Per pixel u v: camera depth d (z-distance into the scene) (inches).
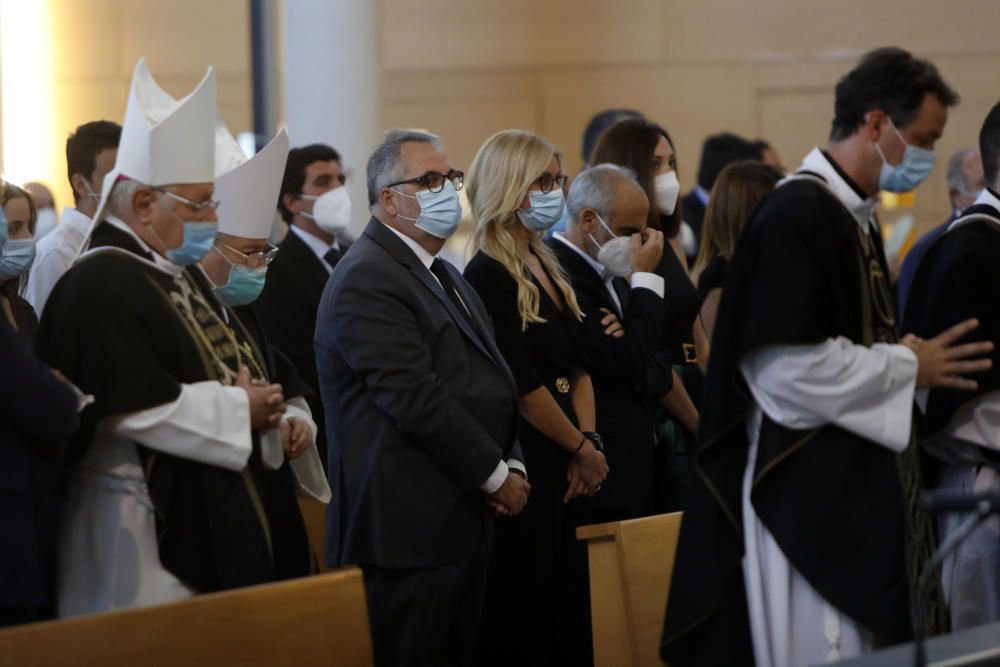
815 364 209.9
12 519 206.5
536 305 294.4
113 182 230.7
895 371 213.6
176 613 194.2
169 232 229.8
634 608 242.2
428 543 257.4
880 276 228.4
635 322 303.7
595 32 827.4
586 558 299.3
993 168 255.9
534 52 832.3
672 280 337.1
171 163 228.1
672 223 353.1
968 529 163.6
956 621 255.8
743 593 222.5
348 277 264.1
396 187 272.7
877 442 214.5
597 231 315.0
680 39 820.6
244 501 226.7
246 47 797.9
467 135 838.5
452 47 835.4
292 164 380.8
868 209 228.2
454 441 254.5
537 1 829.8
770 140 814.5
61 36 793.6
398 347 256.1
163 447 218.2
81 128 316.5
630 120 350.6
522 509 288.4
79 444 217.0
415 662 257.8
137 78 237.8
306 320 358.6
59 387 205.6
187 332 228.4
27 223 254.4
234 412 222.8
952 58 788.0
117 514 222.8
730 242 357.4
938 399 245.0
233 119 800.3
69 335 218.5
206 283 247.1
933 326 247.9
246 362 243.0
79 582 224.1
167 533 221.9
